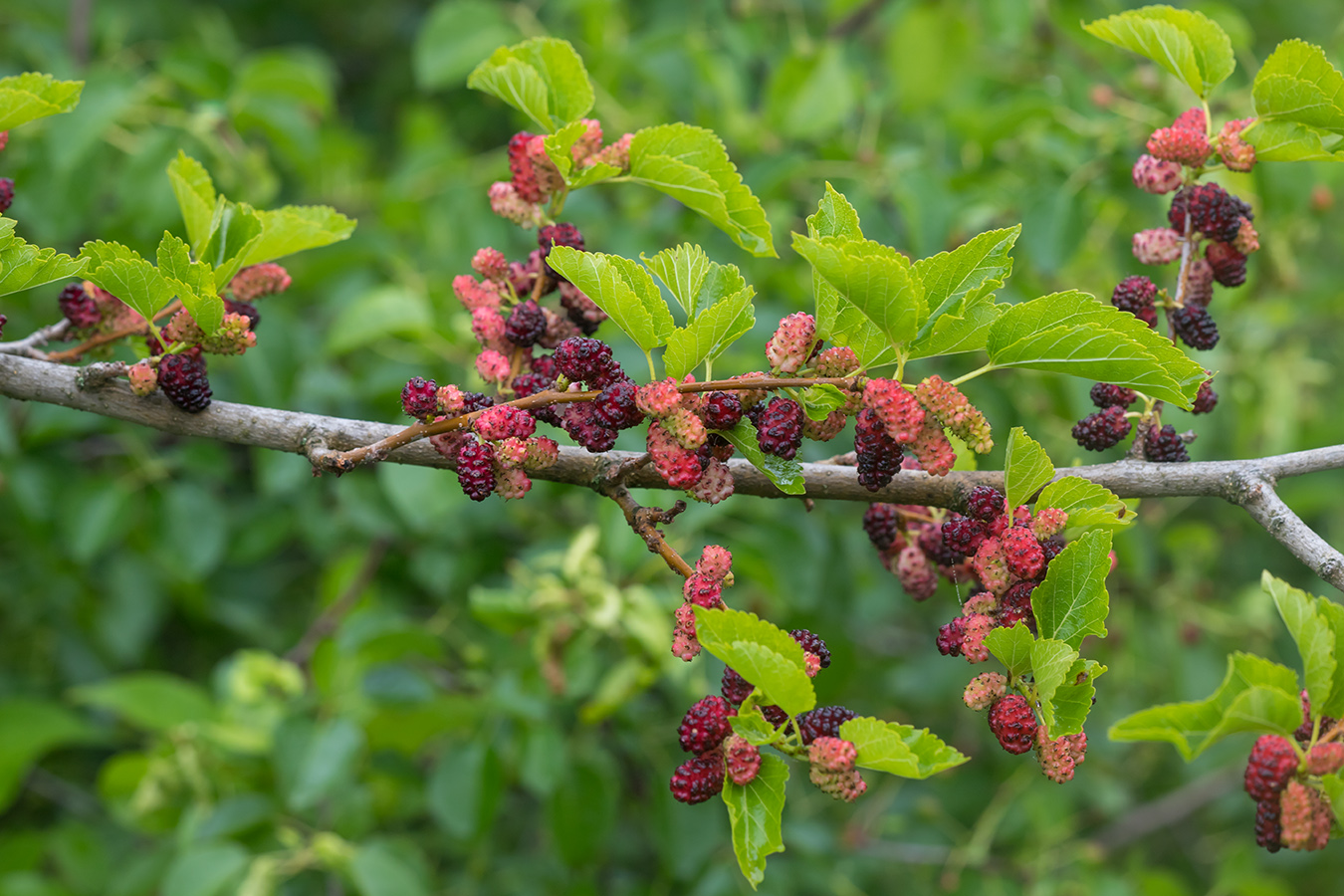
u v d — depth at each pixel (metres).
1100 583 1.63
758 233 2.03
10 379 1.83
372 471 4.27
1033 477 1.72
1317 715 1.64
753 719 1.50
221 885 3.68
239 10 7.53
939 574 2.17
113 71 4.01
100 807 5.36
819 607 4.30
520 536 4.45
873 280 1.51
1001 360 1.67
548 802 3.80
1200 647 5.16
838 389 1.63
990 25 4.53
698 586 1.60
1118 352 1.61
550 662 3.61
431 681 3.92
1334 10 6.62
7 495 4.46
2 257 1.67
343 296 4.62
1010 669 1.65
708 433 1.67
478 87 2.13
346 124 7.64
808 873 4.37
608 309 1.62
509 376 1.92
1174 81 3.97
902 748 1.45
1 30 5.42
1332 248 6.31
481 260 2.03
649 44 4.55
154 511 4.26
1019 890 4.94
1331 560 1.75
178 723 4.12
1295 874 6.78
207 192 2.15
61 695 5.23
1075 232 3.80
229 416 1.84
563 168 1.96
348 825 4.06
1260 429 5.14
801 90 4.30
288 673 4.08
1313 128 1.98
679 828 3.94
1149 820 5.96
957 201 4.09
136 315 2.04
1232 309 4.66
